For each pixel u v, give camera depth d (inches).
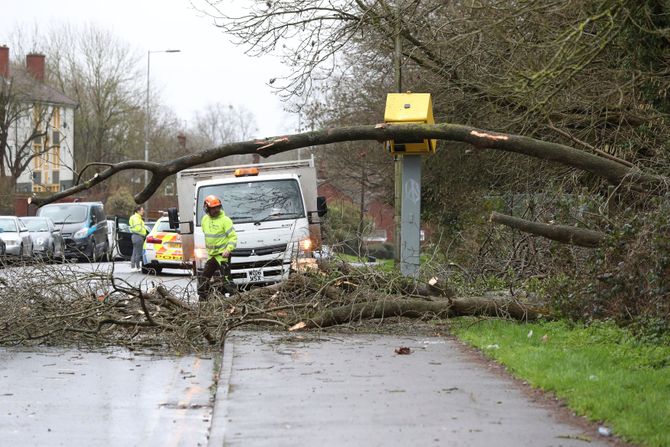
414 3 1172.5
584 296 745.6
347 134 936.9
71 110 4490.7
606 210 862.5
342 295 844.0
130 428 472.7
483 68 1099.3
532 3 800.9
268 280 1091.9
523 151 877.8
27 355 730.8
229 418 462.0
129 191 3777.1
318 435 425.7
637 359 598.2
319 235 1136.8
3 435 453.7
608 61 1011.9
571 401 483.8
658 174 866.8
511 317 822.5
